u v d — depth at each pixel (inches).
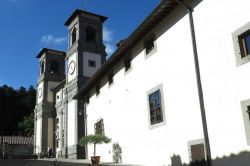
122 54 892.6
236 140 496.4
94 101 1120.8
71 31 1621.6
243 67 498.3
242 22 509.4
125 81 881.5
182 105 629.0
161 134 690.2
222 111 527.2
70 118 1472.7
